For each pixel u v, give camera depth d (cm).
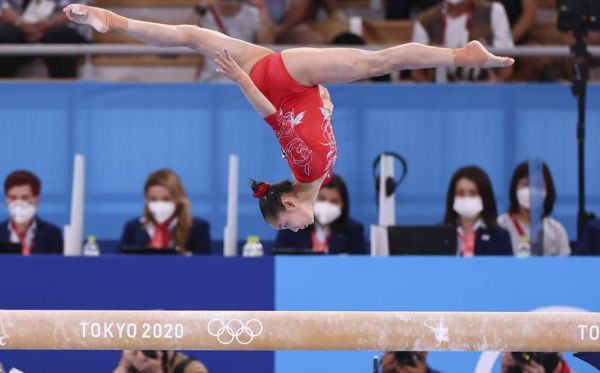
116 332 1342
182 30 1343
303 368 1680
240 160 2316
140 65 2634
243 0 2464
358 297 1664
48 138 2312
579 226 1986
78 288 1664
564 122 2308
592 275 1667
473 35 2388
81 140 2314
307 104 1337
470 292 1664
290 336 1348
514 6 2514
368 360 1680
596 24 2003
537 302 1661
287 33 2516
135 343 1345
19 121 2309
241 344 1349
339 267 1670
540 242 1855
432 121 2319
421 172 2319
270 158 2319
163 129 2320
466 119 2319
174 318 1348
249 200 2314
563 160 2309
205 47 1351
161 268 1670
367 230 2306
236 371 1686
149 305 1664
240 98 2319
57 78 2478
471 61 1308
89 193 2312
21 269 1666
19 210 1983
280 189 1401
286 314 1354
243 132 2320
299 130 1332
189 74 2641
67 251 1897
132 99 2319
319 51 1330
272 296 1667
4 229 2022
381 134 2325
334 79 1327
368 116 2322
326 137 1352
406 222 2319
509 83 2333
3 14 2547
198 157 2319
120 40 2639
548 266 1667
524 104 2312
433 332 1343
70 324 1339
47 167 2312
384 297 1662
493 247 1930
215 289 1669
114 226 2308
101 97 2316
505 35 2391
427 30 2419
